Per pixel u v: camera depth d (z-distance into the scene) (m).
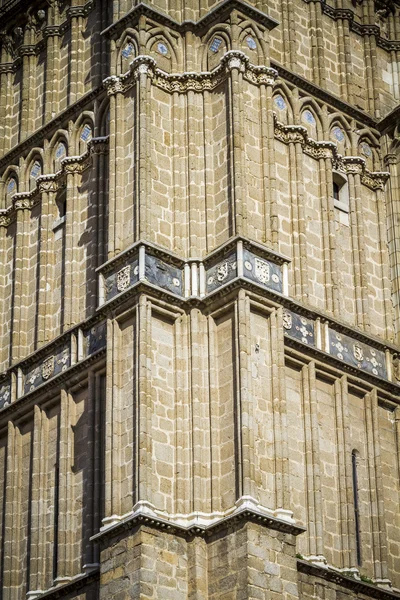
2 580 72.88
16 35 85.94
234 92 72.81
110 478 66.81
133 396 67.56
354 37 84.44
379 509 73.00
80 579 67.81
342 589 68.88
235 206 70.69
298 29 81.62
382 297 78.94
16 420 75.50
